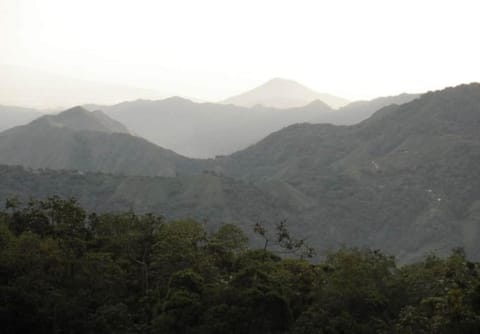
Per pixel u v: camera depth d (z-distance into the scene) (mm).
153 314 53094
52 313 46281
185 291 51625
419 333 43625
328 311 50719
